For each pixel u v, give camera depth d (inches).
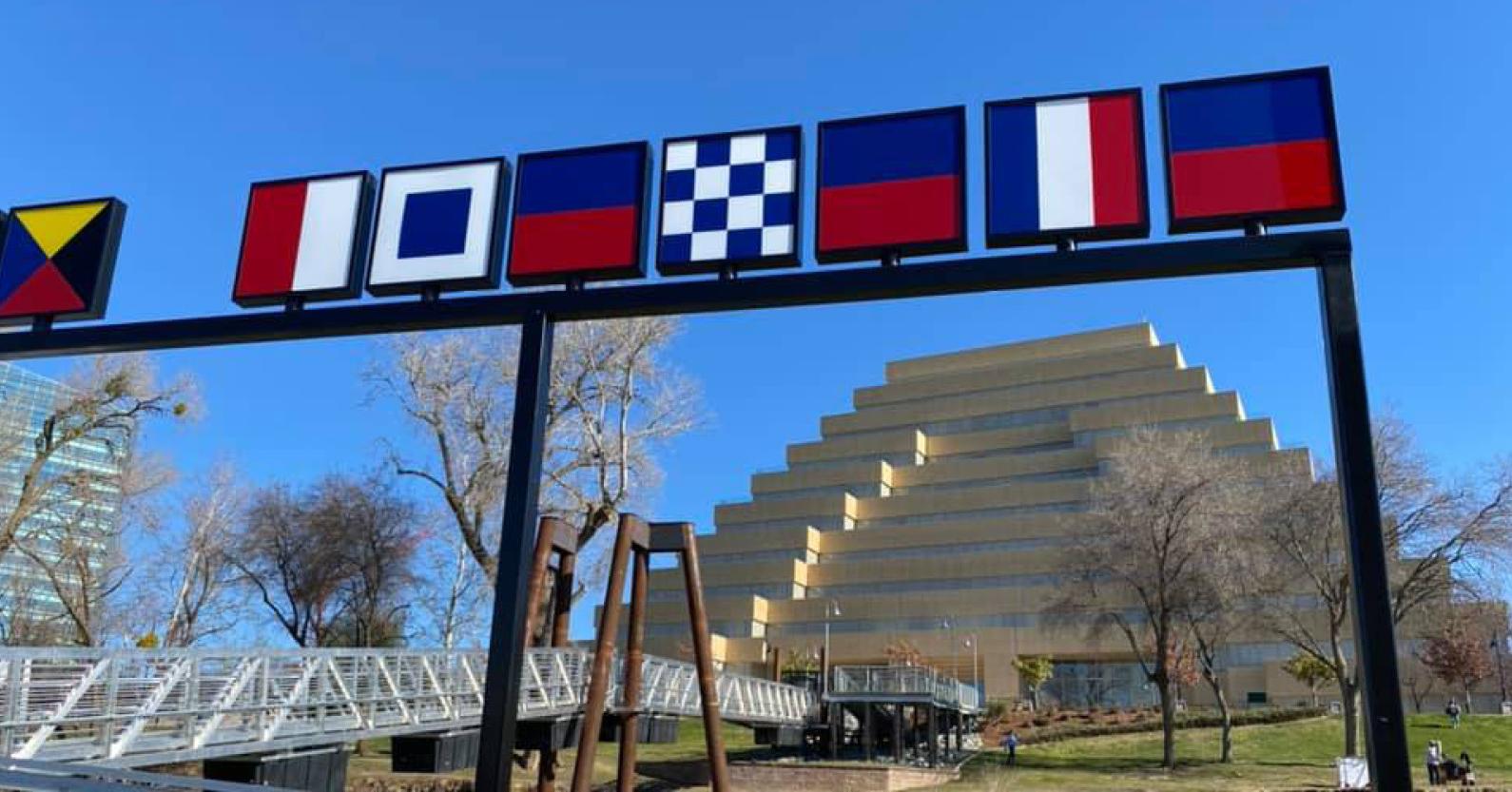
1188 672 2785.4
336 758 682.2
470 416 1499.8
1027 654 3612.2
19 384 1409.9
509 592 306.0
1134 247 303.6
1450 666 2669.8
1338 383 274.2
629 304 335.6
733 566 4217.5
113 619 1697.8
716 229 337.4
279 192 377.1
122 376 1348.4
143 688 543.5
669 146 350.0
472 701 842.2
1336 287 284.2
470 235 353.4
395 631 1915.6
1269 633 2497.5
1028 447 4335.6
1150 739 2076.8
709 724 871.7
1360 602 253.4
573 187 351.3
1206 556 1790.1
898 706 1653.5
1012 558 3838.6
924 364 4798.2
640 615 907.4
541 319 340.2
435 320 350.6
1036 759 1838.1
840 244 325.4
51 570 1430.9
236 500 1755.7
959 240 317.7
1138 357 4254.4
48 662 492.1
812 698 1701.5
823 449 4628.4
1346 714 1684.3
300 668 657.6
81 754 500.4
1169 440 2261.3
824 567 4195.4
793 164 339.0
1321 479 1769.2
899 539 4146.2
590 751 799.7
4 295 396.2
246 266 371.6
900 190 326.0
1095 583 2431.1
